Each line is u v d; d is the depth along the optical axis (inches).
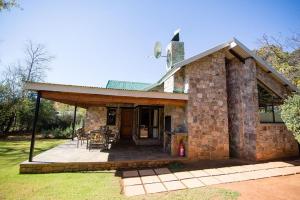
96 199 163.5
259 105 361.1
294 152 355.9
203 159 322.7
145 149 395.2
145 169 271.7
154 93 306.0
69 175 241.1
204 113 335.0
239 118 360.2
